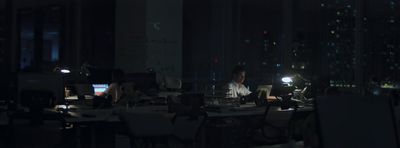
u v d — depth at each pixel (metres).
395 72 9.80
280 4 11.09
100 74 7.26
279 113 5.54
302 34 10.78
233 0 11.61
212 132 5.73
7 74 5.52
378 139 2.40
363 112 2.41
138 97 6.52
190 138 4.61
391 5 10.00
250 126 5.70
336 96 2.41
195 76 11.02
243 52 11.43
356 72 10.16
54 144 4.48
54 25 11.41
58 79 5.19
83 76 7.72
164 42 10.30
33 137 4.36
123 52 10.42
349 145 2.36
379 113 2.43
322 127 2.35
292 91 7.23
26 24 11.20
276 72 10.86
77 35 11.28
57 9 11.44
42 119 4.43
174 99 5.97
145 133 4.46
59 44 11.40
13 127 4.37
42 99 4.46
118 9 10.52
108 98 5.98
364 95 2.47
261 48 11.23
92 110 5.59
